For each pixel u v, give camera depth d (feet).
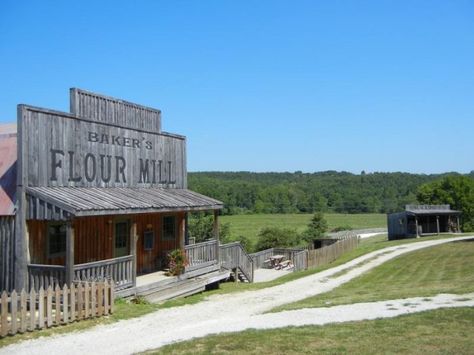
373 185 533.96
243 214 394.52
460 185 246.47
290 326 40.57
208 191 390.83
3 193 50.65
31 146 49.85
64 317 42.91
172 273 65.92
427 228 191.11
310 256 112.88
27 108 49.55
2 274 49.57
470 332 36.52
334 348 33.40
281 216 365.61
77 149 56.13
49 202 47.57
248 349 33.76
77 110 56.59
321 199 437.17
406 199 442.50
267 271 114.52
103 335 39.58
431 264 97.50
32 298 40.34
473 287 58.54
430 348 32.81
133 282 56.03
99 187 59.36
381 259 114.52
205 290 71.61
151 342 36.91
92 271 50.16
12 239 49.01
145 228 69.21
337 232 216.33
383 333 37.09
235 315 48.85
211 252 75.77
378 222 340.80
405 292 58.49
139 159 67.36
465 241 139.85
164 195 67.56
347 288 72.13
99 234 59.98
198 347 34.65
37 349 35.35
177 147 76.89
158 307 53.47
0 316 38.24
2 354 34.19
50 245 52.70
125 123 65.26
